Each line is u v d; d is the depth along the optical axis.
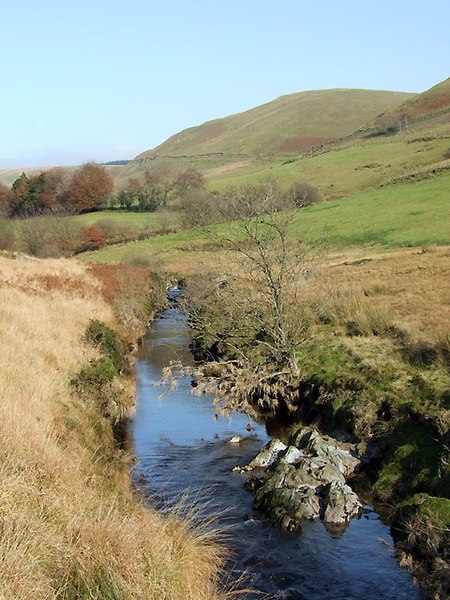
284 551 10.10
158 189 89.69
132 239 68.69
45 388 12.12
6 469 7.57
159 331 29.94
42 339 15.84
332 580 9.23
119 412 15.80
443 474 10.58
